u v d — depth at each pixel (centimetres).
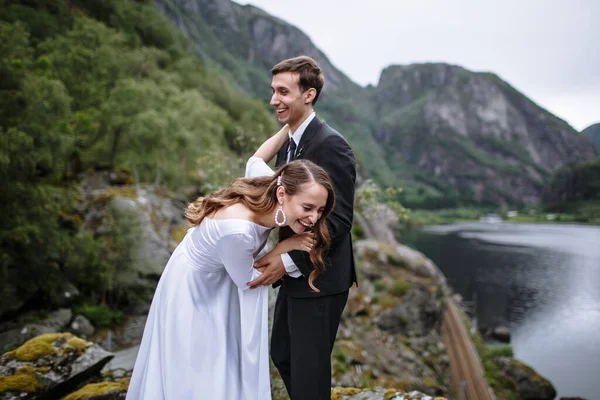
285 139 234
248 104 6244
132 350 656
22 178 908
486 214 19050
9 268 912
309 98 201
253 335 195
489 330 2450
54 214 1003
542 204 18675
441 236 8844
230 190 184
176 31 9019
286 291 204
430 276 2033
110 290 1109
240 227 171
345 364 1090
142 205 1345
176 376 183
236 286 204
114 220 1244
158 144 1969
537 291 3656
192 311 189
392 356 1362
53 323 914
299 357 196
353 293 1717
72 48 2159
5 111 898
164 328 190
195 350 186
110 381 336
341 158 192
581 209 15912
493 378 1582
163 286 200
